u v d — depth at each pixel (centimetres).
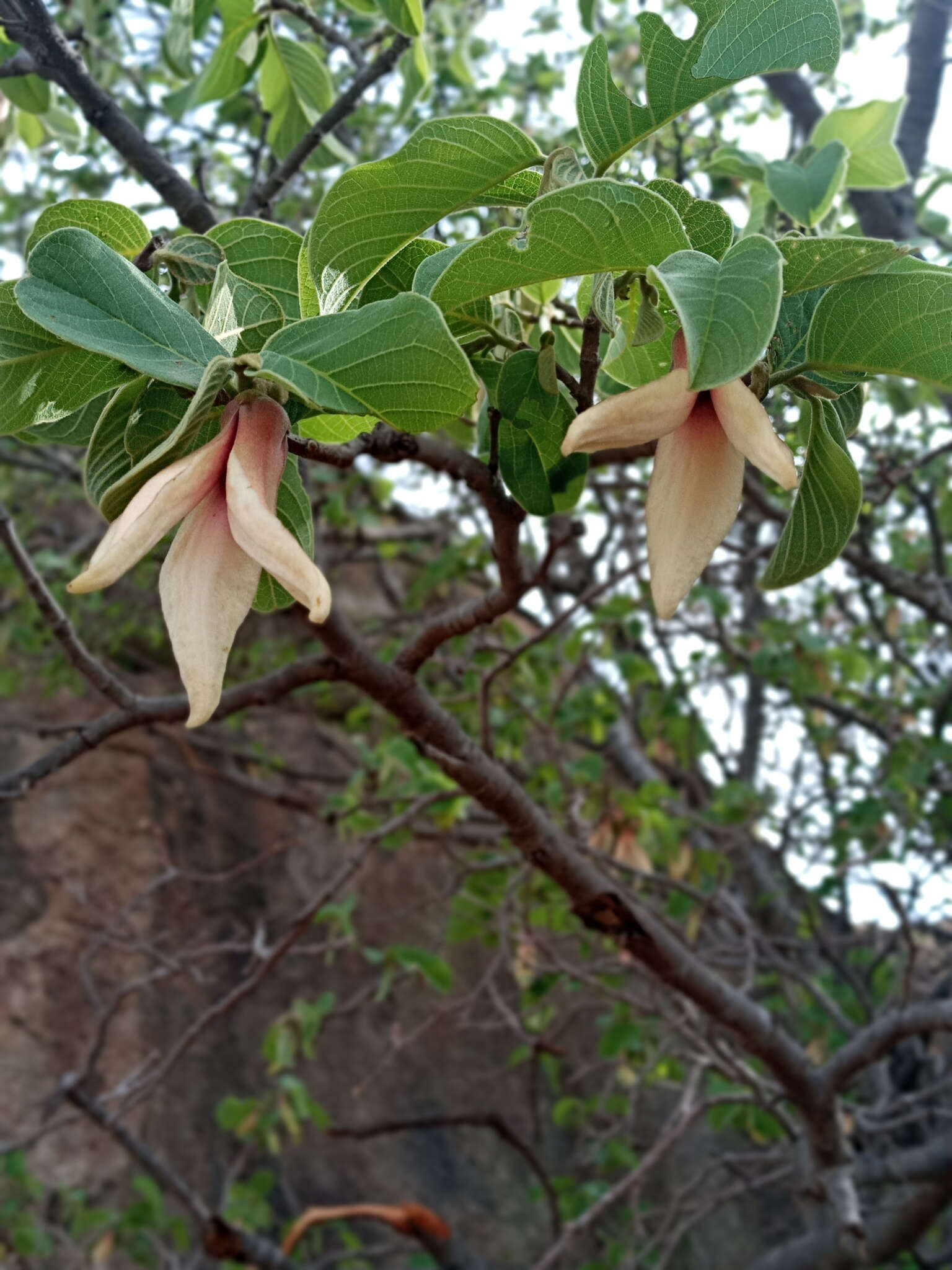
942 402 402
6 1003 588
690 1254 611
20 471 595
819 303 95
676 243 87
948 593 433
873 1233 394
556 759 362
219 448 87
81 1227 472
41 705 666
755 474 322
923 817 462
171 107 233
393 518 636
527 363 116
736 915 426
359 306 111
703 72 102
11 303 91
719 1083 535
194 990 632
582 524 175
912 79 440
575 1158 592
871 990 510
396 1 175
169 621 84
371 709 509
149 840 654
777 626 437
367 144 381
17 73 202
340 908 403
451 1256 436
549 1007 459
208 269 112
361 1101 639
